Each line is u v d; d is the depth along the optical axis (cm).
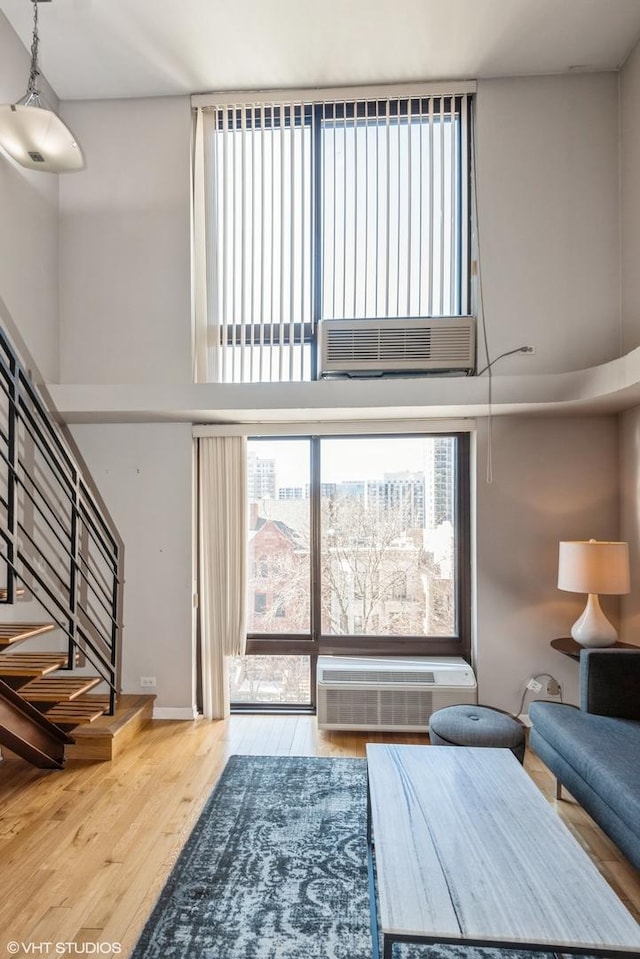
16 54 362
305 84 405
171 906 213
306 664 430
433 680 385
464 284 409
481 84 404
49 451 285
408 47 371
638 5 338
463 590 421
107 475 418
